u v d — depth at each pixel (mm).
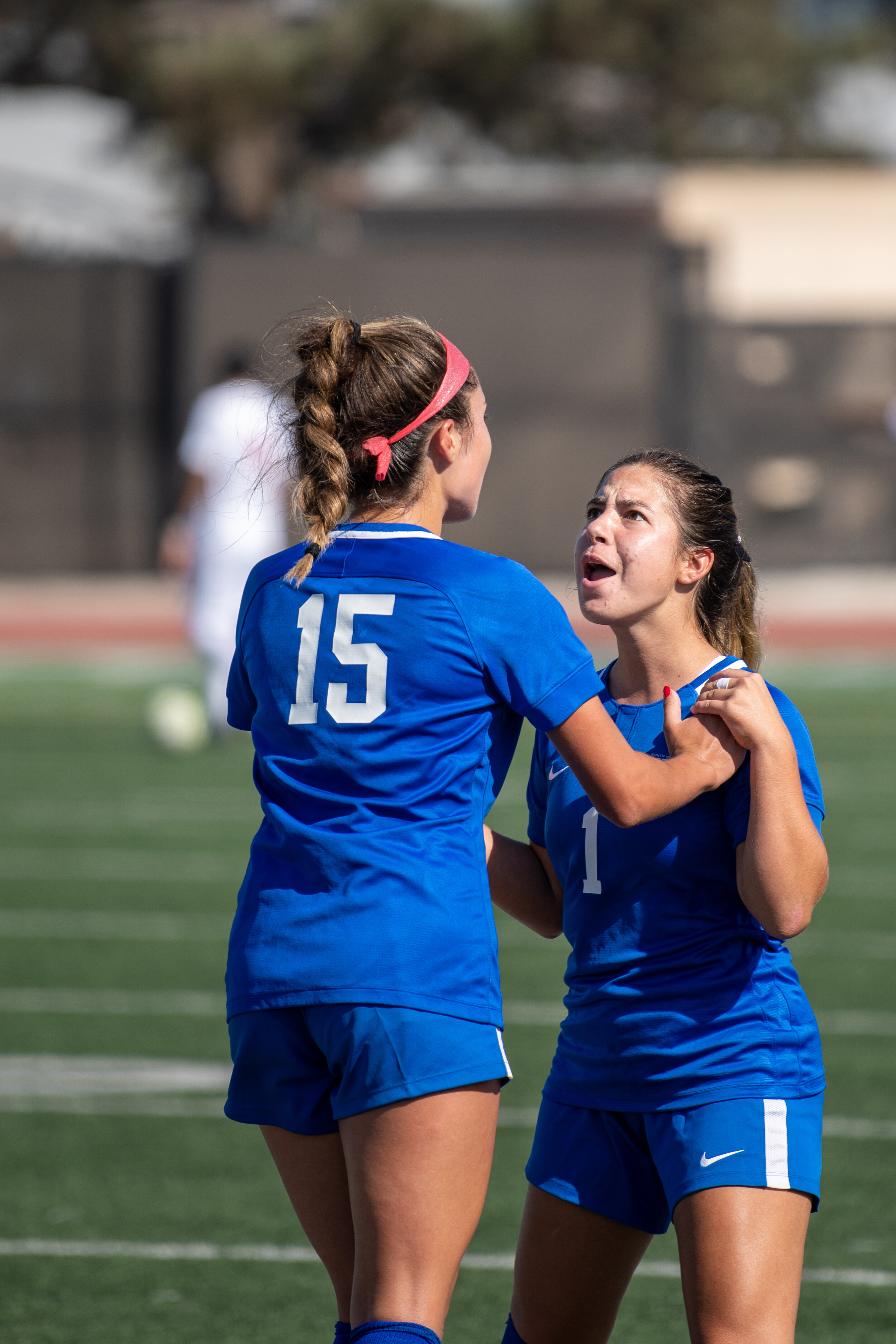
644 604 11312
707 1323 10070
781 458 89188
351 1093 10102
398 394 10695
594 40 106250
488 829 12320
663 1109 10656
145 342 88562
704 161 125438
